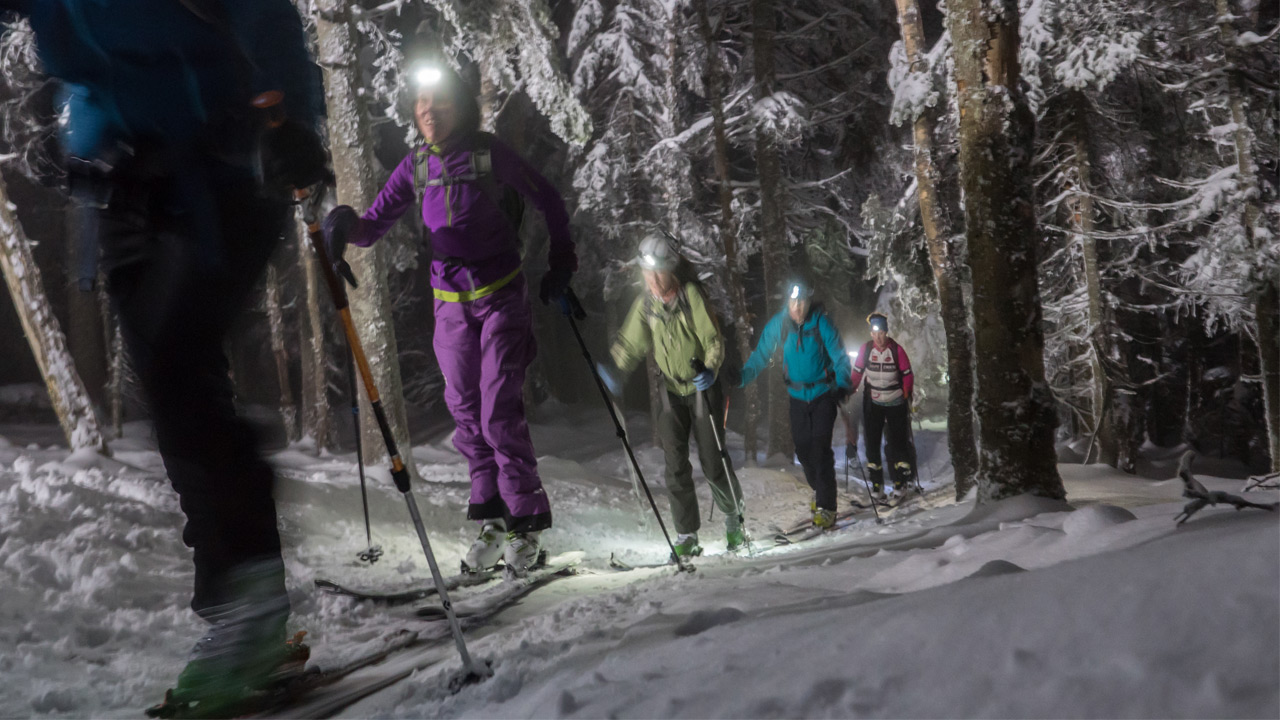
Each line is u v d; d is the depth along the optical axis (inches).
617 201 819.4
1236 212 561.6
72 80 101.7
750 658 70.1
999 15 230.7
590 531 325.7
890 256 611.2
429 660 121.0
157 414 102.8
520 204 189.0
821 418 334.0
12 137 519.2
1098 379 669.3
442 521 316.8
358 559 213.8
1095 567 60.2
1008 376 233.8
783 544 287.6
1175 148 650.2
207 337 103.0
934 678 54.6
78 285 104.0
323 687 114.3
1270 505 94.7
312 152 110.0
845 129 816.3
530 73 588.1
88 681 116.3
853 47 802.2
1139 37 510.6
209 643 103.3
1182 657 47.5
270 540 106.0
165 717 102.6
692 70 805.2
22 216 887.1
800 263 921.5
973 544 144.9
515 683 92.4
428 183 184.5
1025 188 233.9
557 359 1170.6
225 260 102.3
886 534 235.1
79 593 157.9
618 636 105.0
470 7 568.4
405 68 534.0
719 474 263.3
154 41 98.5
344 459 636.7
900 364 440.5
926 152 471.2
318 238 121.7
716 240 840.9
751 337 755.4
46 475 272.7
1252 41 536.1
